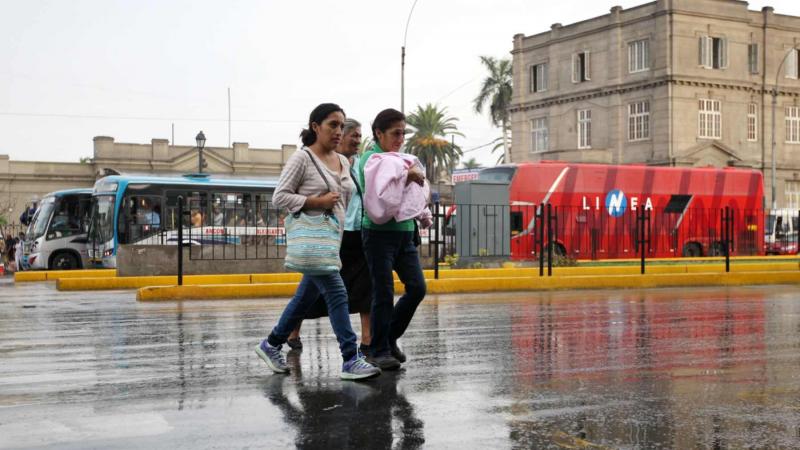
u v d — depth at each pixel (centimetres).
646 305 1264
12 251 3284
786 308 1210
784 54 4725
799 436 461
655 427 479
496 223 2188
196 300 1361
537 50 5075
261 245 1884
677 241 2852
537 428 475
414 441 446
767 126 4659
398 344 811
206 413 509
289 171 591
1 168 5003
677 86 4300
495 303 1305
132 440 448
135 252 1775
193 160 5166
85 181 5200
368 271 701
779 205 4709
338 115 605
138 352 754
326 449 431
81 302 1329
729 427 479
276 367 641
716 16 4422
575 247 2645
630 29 4484
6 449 432
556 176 2642
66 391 577
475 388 588
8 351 762
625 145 4506
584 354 750
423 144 7056
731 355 749
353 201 689
